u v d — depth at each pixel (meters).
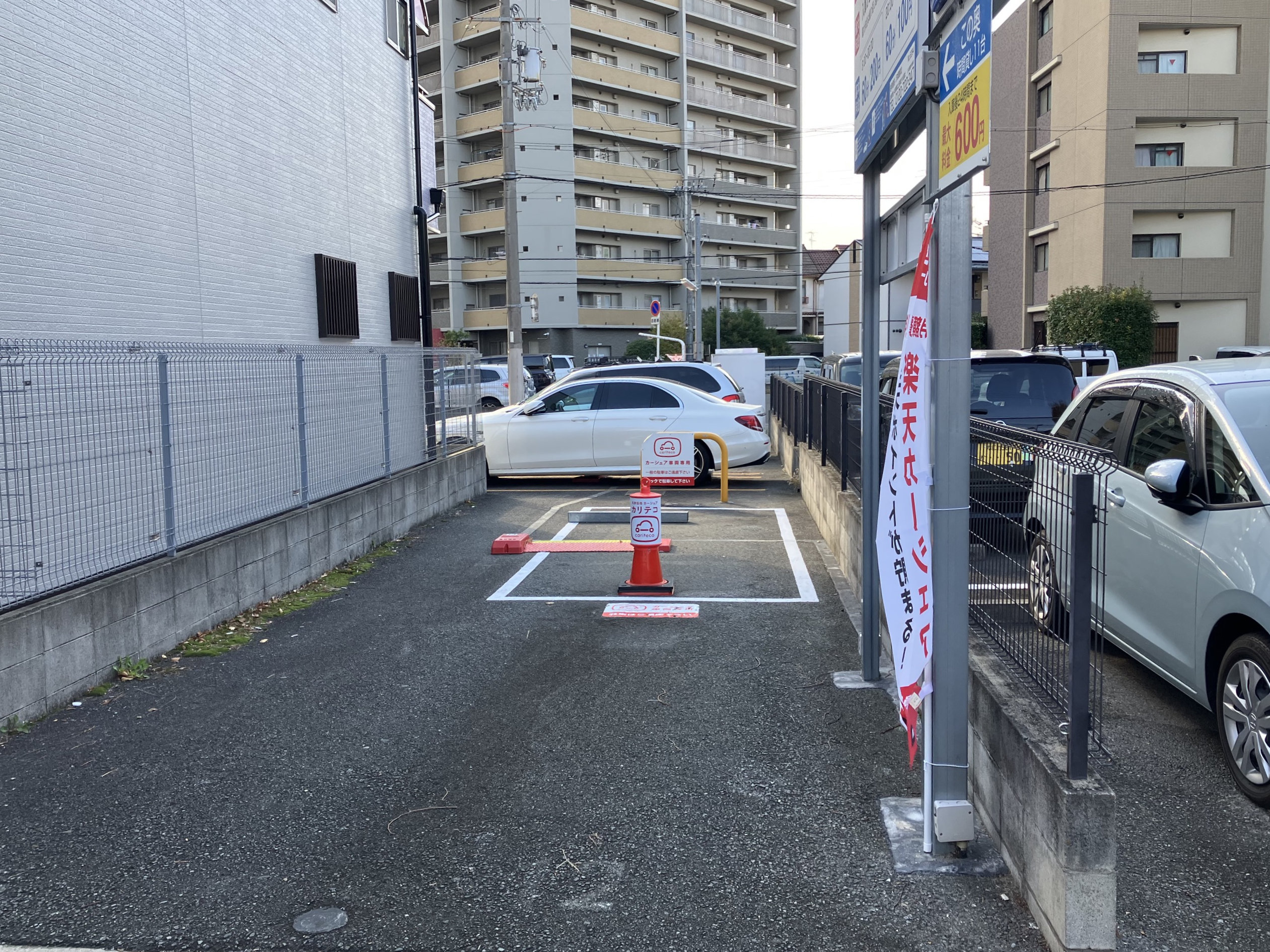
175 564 6.64
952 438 3.70
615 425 14.65
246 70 9.86
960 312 3.69
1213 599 4.38
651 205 61.31
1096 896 3.03
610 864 3.81
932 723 3.78
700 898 3.55
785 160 67.62
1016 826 3.56
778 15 68.12
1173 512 4.80
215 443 7.36
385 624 7.28
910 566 3.70
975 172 3.14
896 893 3.56
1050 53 36.75
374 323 13.40
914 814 4.15
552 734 5.15
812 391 12.48
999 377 9.73
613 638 6.85
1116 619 5.34
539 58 21.92
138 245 8.01
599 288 59.09
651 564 8.14
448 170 57.19
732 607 7.66
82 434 5.89
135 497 6.40
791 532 10.84
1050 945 3.18
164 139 8.38
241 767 4.76
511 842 3.99
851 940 3.28
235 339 9.59
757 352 23.53
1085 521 3.06
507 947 3.27
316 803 4.37
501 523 11.76
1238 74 32.62
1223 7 32.28
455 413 13.56
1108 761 3.57
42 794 4.46
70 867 3.81
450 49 56.38
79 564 5.88
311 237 11.43
